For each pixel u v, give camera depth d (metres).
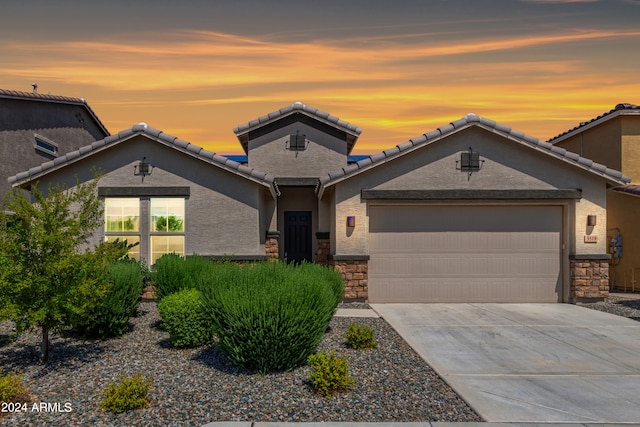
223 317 7.36
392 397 6.44
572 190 13.83
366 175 13.95
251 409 5.98
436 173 13.93
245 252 14.45
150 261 14.36
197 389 6.66
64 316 7.86
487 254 14.10
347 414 5.86
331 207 15.16
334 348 8.86
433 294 14.04
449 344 9.26
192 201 14.46
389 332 10.23
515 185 13.92
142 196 14.41
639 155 17.58
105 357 8.28
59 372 7.49
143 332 10.09
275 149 18.81
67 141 23.08
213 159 14.21
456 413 5.95
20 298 7.50
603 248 13.88
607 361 8.21
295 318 7.23
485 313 12.41
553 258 14.12
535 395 6.57
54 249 7.74
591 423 5.67
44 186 14.20
